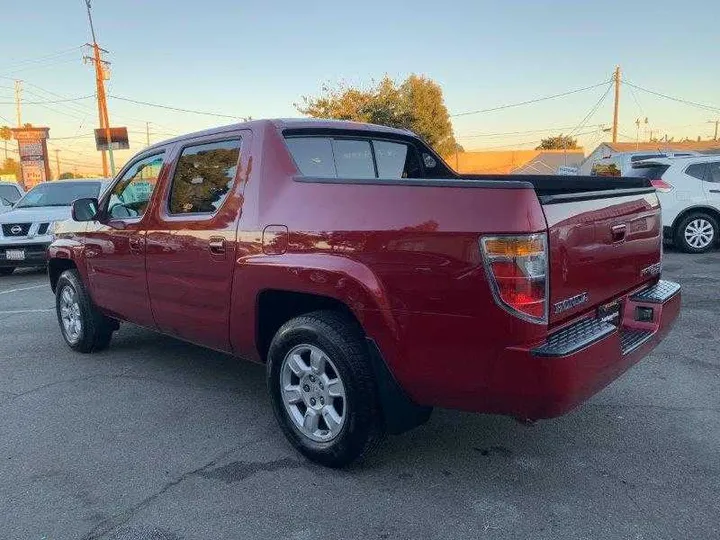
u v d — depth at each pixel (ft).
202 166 13.88
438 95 155.94
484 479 11.06
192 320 14.08
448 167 16.97
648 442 12.34
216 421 13.97
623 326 12.12
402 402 10.59
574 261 9.91
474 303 9.39
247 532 9.62
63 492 10.95
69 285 19.20
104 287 17.42
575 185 14.97
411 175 16.17
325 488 10.88
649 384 15.48
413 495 10.57
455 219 9.53
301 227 11.36
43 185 40.88
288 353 11.87
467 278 9.40
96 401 15.34
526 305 9.09
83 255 18.11
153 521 9.98
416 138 15.98
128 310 16.56
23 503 10.62
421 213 9.88
